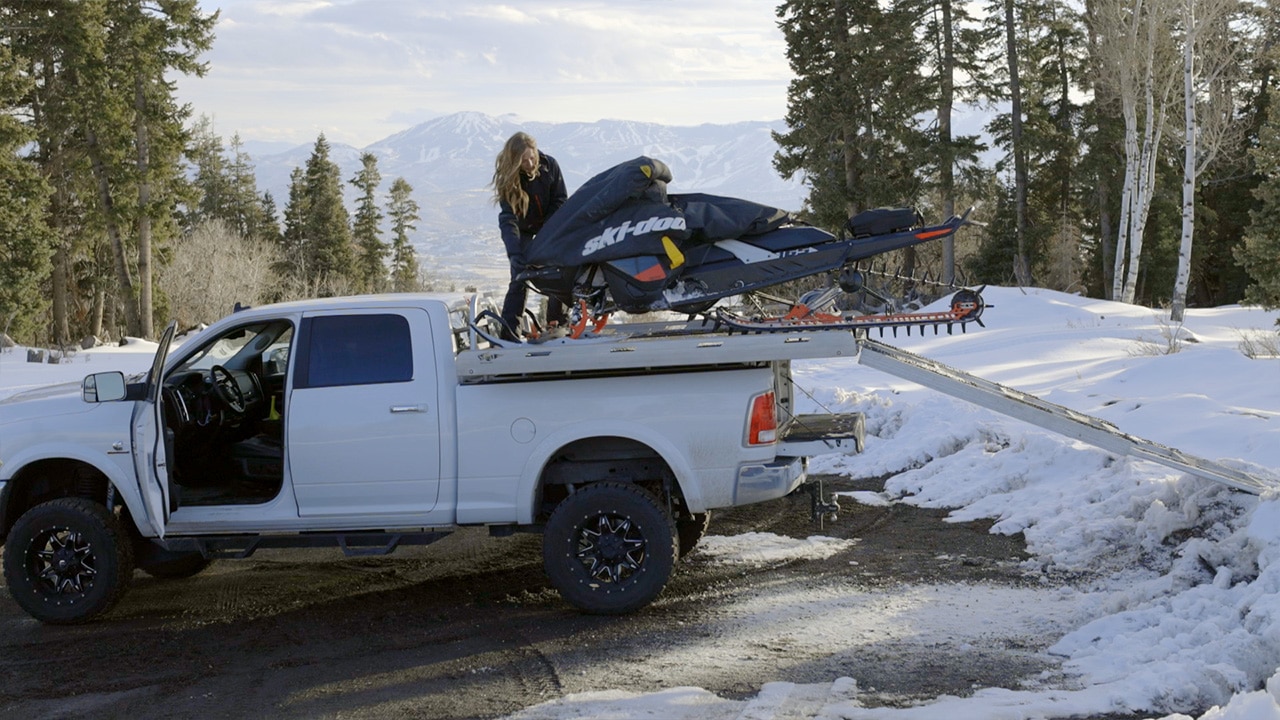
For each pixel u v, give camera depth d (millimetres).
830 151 45281
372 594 7469
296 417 6852
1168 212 53344
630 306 6738
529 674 5711
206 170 93625
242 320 7031
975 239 57156
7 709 5457
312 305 7000
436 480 6805
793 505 9633
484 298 7672
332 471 6852
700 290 6652
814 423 7227
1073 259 54031
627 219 6660
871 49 43500
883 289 6527
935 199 51938
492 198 7242
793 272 6562
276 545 7023
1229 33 37469
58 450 6883
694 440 6648
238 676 5867
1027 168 53219
